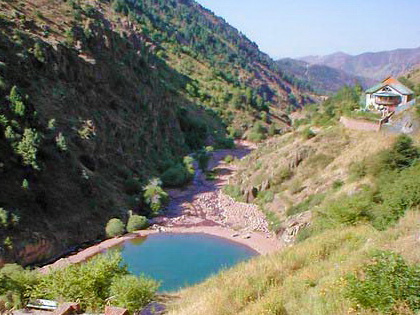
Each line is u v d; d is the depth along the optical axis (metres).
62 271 26.19
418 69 114.75
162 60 169.00
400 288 11.27
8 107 60.94
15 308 24.16
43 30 80.75
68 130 70.81
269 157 83.62
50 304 23.69
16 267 36.38
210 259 54.62
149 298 23.98
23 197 54.66
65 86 77.06
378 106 74.06
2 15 75.50
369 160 51.72
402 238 18.97
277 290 16.48
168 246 59.88
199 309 17.17
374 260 12.88
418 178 27.98
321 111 108.19
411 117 58.28
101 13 116.62
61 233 56.94
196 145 128.00
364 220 29.77
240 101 177.50
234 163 113.06
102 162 75.75
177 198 84.75
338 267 17.12
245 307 16.12
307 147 72.12
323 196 57.19
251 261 24.44
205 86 182.25
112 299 23.17
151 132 101.38
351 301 12.05
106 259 27.42
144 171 88.25
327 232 27.27
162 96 116.38
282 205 67.81
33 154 57.84
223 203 81.06
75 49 84.69
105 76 90.06
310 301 14.11
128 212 69.38
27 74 69.94
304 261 20.86
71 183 63.50
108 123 83.38
